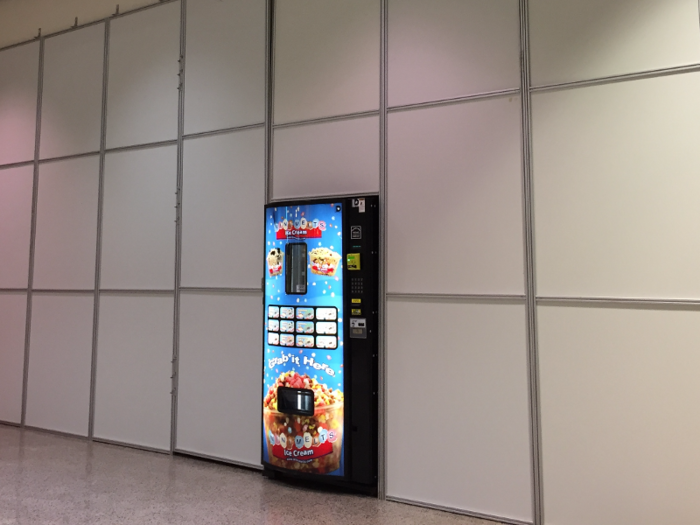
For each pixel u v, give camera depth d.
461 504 3.02
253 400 3.77
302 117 3.73
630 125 2.79
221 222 4.02
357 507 3.09
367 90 3.51
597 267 2.81
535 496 2.85
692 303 2.61
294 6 3.83
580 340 2.82
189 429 4.01
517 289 2.99
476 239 3.11
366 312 3.23
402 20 3.43
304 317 3.34
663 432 2.63
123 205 4.51
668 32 2.73
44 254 4.90
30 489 3.33
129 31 4.61
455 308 3.14
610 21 2.86
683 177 2.67
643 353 2.69
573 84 2.92
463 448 3.05
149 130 4.43
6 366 5.01
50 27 5.08
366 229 3.25
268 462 3.43
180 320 4.14
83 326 4.62
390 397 3.25
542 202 2.96
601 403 2.76
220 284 3.98
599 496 2.73
